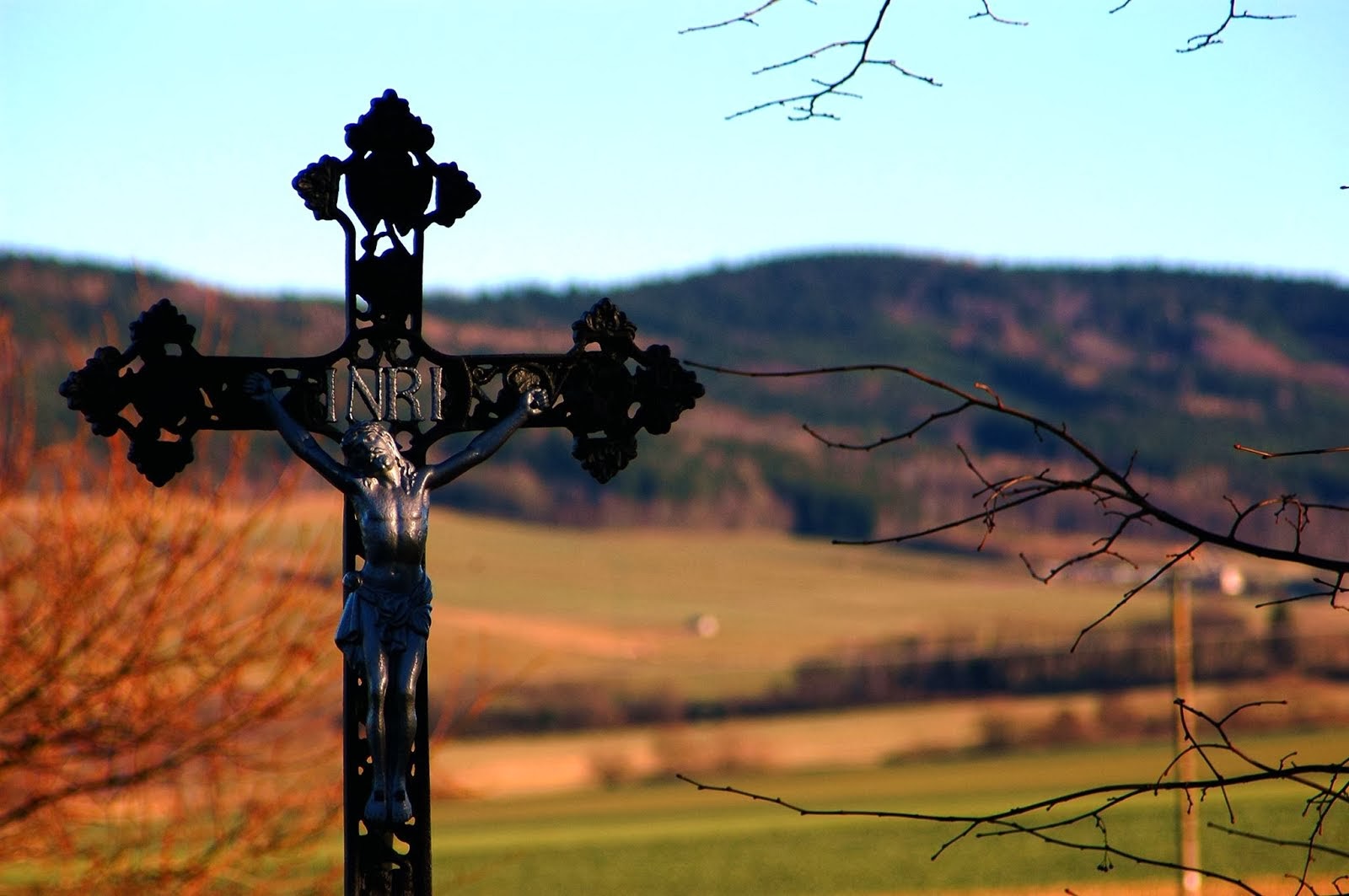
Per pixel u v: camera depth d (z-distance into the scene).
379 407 9.38
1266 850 56.28
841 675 113.31
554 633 128.62
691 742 100.69
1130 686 105.44
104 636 14.38
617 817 86.31
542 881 61.84
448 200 9.48
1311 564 7.61
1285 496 7.75
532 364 9.61
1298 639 96.06
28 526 14.16
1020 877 57.69
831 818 79.88
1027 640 114.19
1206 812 65.94
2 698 14.05
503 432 9.41
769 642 131.25
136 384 9.06
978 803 79.94
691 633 134.88
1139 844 60.47
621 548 168.00
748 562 167.25
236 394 9.20
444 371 9.48
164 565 14.41
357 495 8.97
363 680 8.91
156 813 15.12
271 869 15.45
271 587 14.92
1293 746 82.19
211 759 15.09
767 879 61.66
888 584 158.50
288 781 15.30
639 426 9.84
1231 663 97.75
